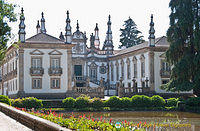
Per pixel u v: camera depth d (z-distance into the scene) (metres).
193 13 39.41
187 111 34.69
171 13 41.94
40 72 48.47
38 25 67.06
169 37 41.56
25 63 48.25
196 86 37.56
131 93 49.78
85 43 66.44
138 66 55.62
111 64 66.94
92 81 64.19
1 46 27.39
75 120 12.72
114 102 35.75
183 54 40.16
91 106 35.44
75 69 65.31
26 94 47.84
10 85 56.19
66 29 50.41
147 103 36.38
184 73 38.22
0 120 17.30
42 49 49.09
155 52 51.78
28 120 14.41
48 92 48.78
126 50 64.81
